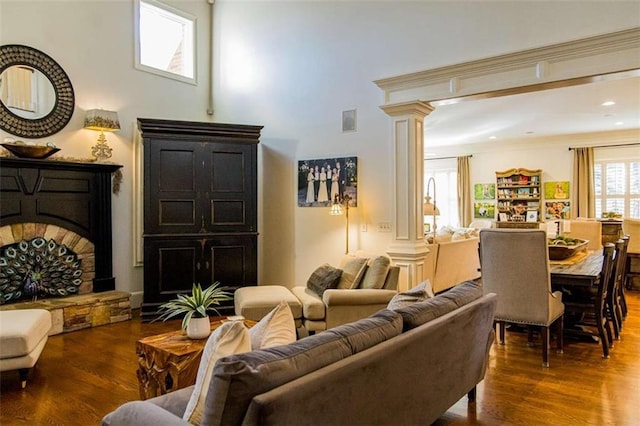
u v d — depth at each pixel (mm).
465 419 2668
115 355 3826
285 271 5711
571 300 4555
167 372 2514
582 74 3678
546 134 9375
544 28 3881
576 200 9656
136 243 5605
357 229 5105
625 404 2861
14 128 4594
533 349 3975
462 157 11008
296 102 5613
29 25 4695
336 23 5266
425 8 4574
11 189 4449
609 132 9195
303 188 5535
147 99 5762
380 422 1808
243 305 3967
